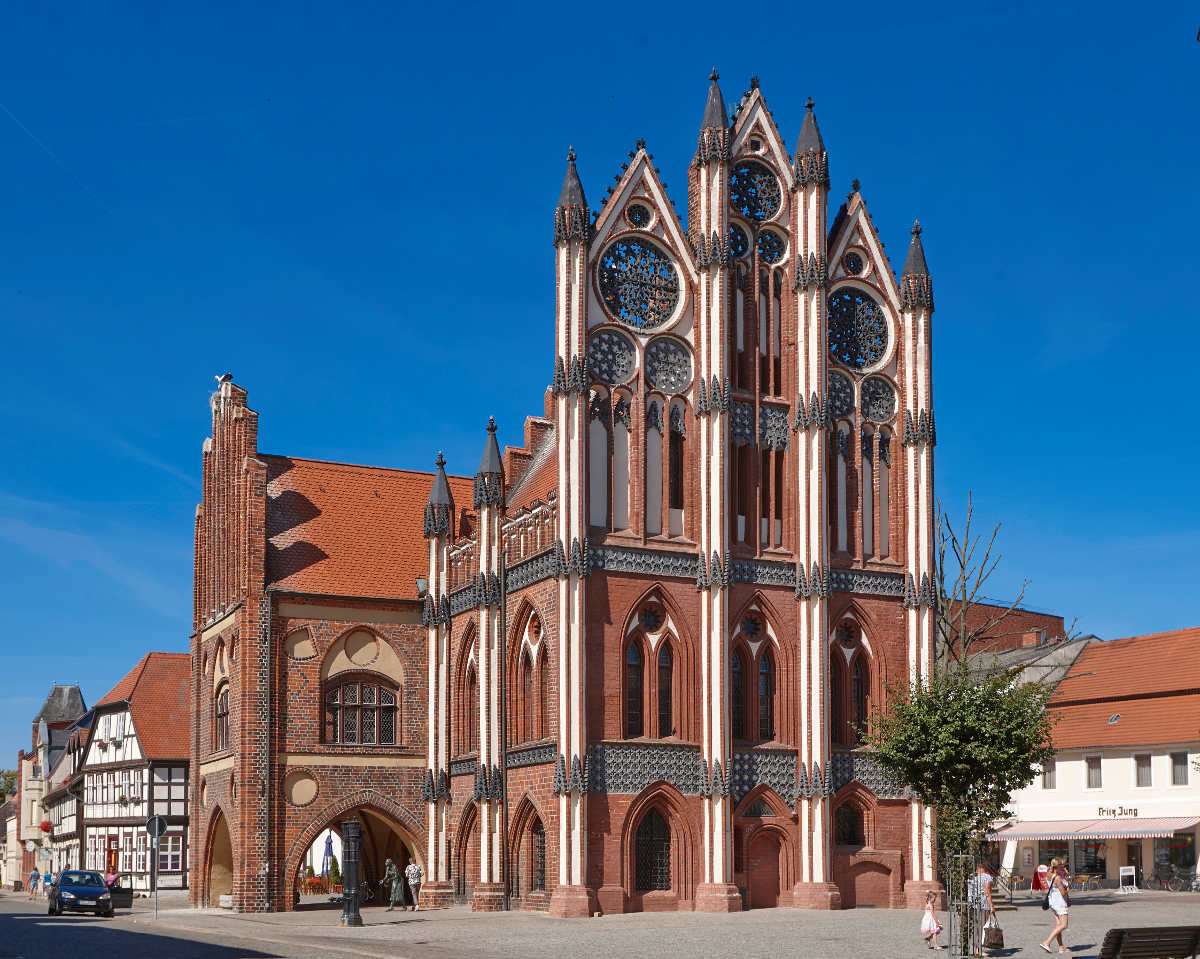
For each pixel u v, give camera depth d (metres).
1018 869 78.69
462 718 58.66
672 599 52.22
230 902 60.19
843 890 52.66
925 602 55.69
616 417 53.00
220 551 64.44
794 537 54.38
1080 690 77.25
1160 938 27.23
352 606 60.44
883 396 57.44
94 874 58.56
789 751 52.84
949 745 37.62
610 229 53.72
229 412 64.06
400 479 67.94
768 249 56.44
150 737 87.62
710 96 55.47
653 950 35.97
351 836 48.22
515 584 54.44
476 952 35.62
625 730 50.91
